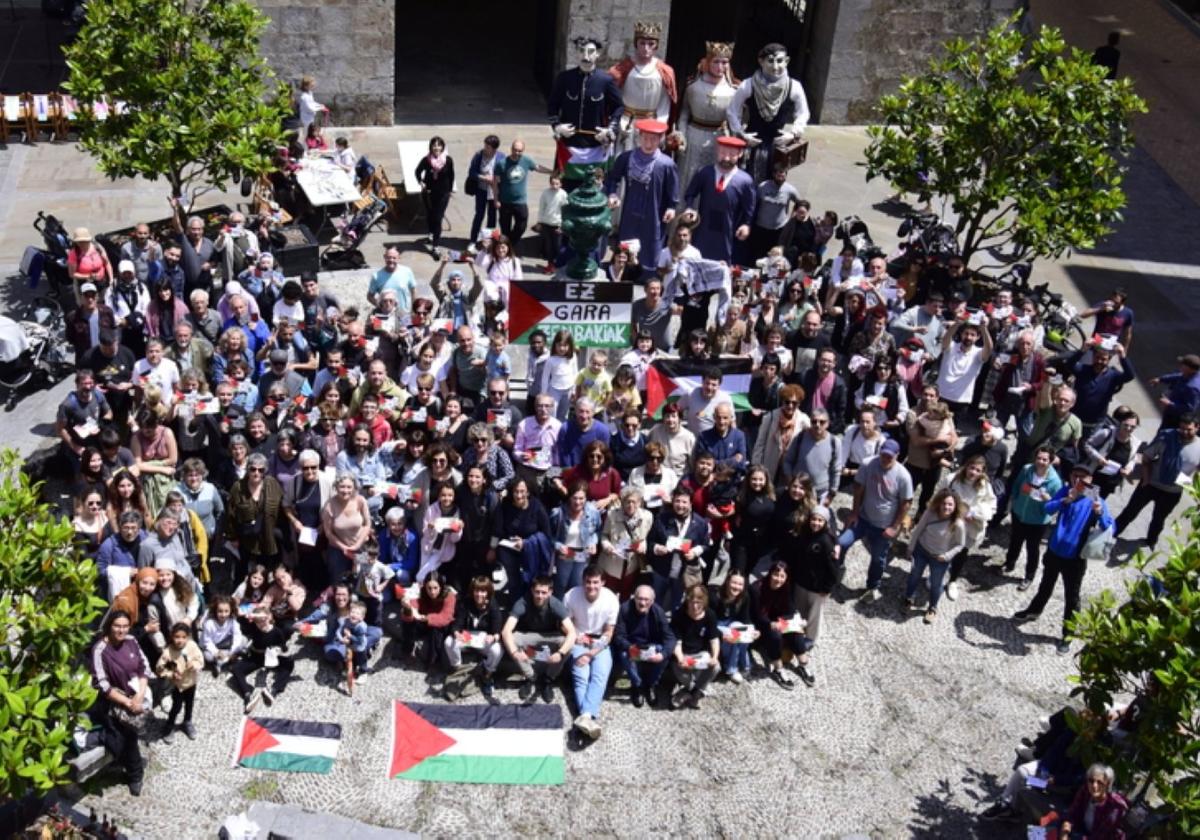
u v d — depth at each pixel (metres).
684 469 14.98
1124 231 24.23
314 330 16.69
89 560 10.78
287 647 13.78
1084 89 18.48
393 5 24.59
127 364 16.00
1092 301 21.84
